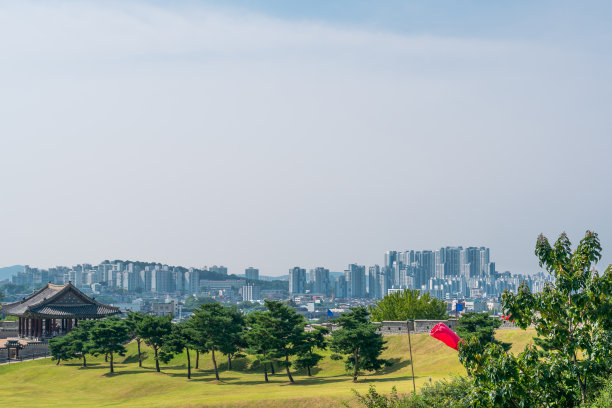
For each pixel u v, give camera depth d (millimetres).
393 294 140500
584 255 30094
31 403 93438
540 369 29375
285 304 104188
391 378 93125
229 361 117812
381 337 97750
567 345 29609
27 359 137250
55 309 156750
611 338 28828
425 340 108500
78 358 131000
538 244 30750
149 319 118250
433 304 139250
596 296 28953
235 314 124312
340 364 109750
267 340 100250
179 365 125438
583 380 30062
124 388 105062
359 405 72000
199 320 108312
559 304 29656
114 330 119688
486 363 29594
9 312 166500
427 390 46781
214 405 77688
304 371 110812
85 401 96000
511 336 95688
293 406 75750
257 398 79312
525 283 30953
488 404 29594
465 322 95375
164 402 82500
